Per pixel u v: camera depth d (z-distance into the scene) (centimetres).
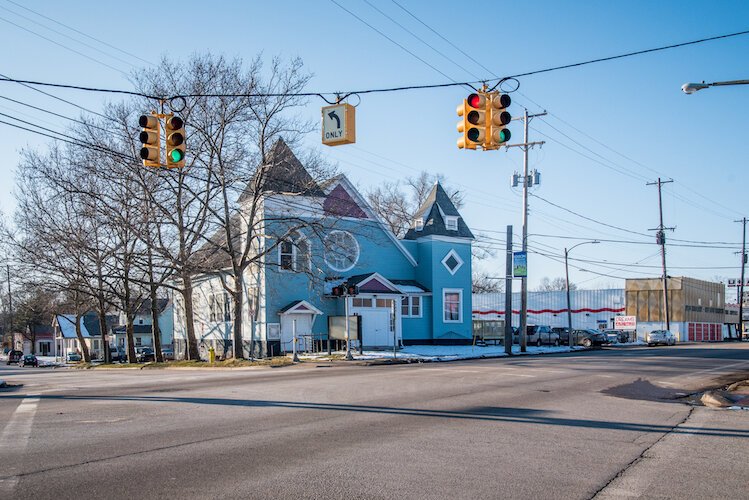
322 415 1283
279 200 3769
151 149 1584
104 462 862
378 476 796
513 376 2166
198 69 3372
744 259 8119
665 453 958
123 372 3262
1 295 7794
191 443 991
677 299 7375
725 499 719
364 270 4438
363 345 4147
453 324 4728
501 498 709
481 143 1462
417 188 7406
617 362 2947
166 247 3744
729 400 1548
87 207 3972
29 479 771
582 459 907
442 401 1506
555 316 7831
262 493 719
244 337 4256
